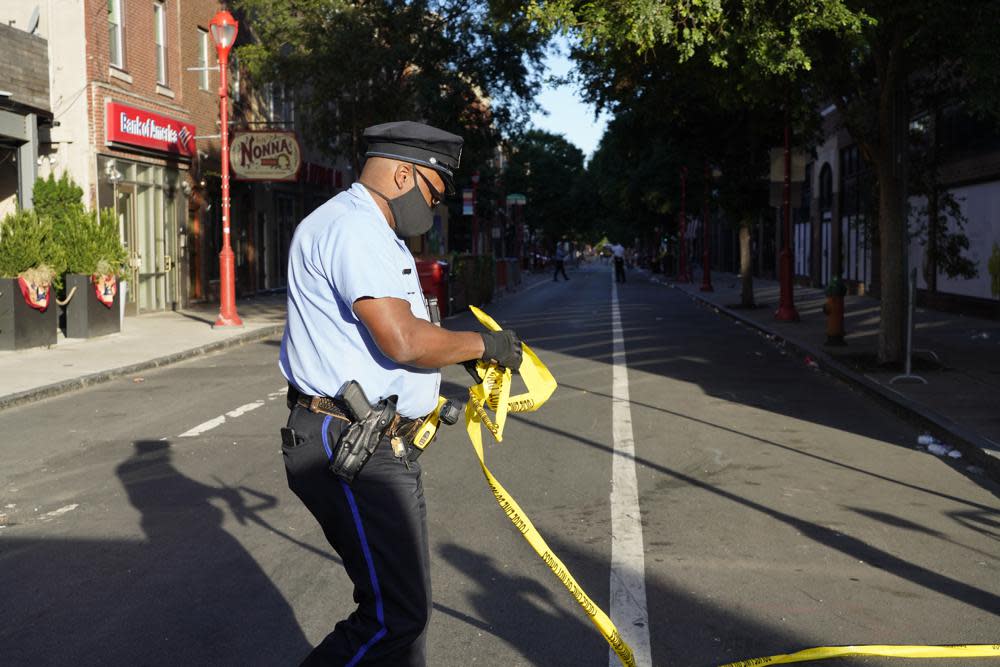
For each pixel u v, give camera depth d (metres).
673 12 11.30
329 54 26.61
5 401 11.01
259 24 27.77
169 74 25.75
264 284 34.03
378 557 3.02
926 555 5.72
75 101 21.70
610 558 5.59
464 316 25.22
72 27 21.61
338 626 3.11
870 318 21.91
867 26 11.26
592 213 99.44
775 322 21.36
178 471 7.87
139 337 18.25
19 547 5.91
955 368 13.03
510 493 7.06
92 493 7.21
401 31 27.38
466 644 4.38
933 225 18.11
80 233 18.16
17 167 20.39
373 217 3.03
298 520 6.40
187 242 26.88
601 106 17.22
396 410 3.06
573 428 9.56
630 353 16.19
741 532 6.13
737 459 8.24
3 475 7.84
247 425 9.85
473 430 3.27
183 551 5.77
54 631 4.58
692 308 28.77
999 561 5.62
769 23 10.97
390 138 3.11
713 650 4.34
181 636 4.50
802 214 41.28
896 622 4.68
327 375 3.04
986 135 20.62
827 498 6.99
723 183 25.84
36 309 16.11
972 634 4.54
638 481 7.45
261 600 4.95
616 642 3.25
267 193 34.12
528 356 3.22
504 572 5.34
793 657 4.20
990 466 7.74
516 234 58.66
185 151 26.20
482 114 29.55
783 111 21.73
